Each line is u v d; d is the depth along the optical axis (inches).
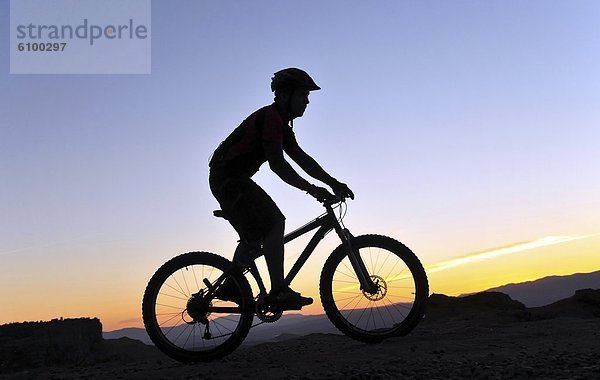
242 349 187.2
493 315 289.9
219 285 162.4
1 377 174.1
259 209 157.2
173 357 162.4
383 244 169.8
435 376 121.7
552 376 115.6
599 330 175.6
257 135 157.1
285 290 156.3
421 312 167.6
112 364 184.7
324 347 177.0
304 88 164.6
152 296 163.9
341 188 171.8
